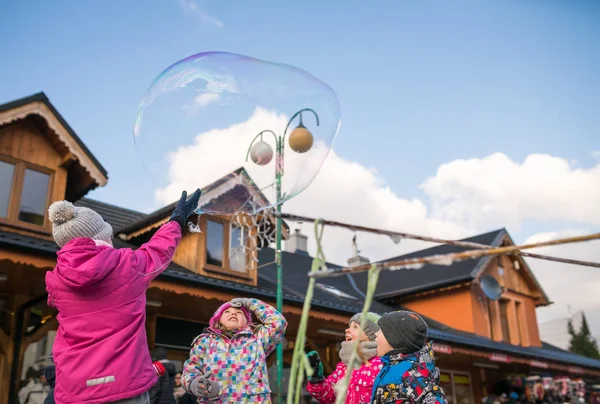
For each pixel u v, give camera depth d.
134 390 1.85
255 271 9.41
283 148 2.80
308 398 8.95
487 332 15.27
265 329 2.66
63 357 1.85
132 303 1.95
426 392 2.10
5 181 6.99
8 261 5.80
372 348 2.64
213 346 2.57
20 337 6.72
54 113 7.37
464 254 1.11
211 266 8.73
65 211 2.00
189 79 2.77
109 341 1.86
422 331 2.26
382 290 16.83
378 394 2.17
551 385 16.39
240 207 2.86
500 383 14.10
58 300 1.90
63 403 1.83
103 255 1.90
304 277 13.57
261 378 2.52
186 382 2.45
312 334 10.06
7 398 6.44
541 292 17.81
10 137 7.13
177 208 2.29
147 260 2.04
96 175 7.59
